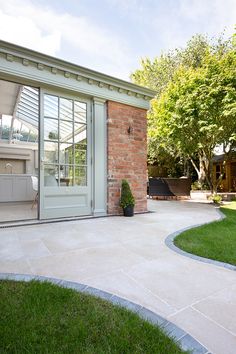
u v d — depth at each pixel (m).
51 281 1.80
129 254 2.46
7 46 3.62
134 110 5.30
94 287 1.73
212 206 6.68
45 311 1.39
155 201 8.13
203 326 1.31
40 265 2.14
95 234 3.28
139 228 3.67
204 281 1.87
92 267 2.11
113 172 4.91
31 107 7.36
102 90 4.75
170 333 1.24
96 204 4.72
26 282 1.76
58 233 3.32
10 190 6.34
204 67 6.74
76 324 1.28
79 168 4.61
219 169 11.98
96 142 4.73
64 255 2.42
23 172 10.02
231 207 6.45
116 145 4.97
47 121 4.21
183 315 1.41
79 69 4.33
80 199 4.59
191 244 2.80
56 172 4.32
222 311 1.46
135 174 5.28
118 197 4.98
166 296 1.63
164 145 8.78
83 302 1.51
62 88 4.26
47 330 1.22
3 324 1.26
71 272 2.00
